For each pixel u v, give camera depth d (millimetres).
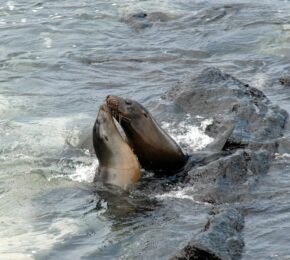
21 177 48031
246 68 72562
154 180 46500
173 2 99875
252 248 36969
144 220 41250
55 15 94625
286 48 78000
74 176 48125
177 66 74312
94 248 38375
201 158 48938
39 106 62781
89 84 69438
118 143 46531
